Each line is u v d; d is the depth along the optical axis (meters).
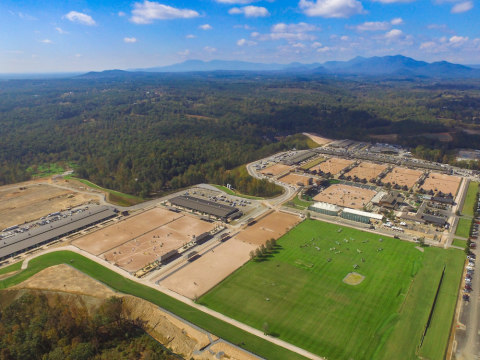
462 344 104.88
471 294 129.62
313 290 134.00
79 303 126.19
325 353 102.06
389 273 145.50
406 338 106.62
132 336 113.00
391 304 124.12
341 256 160.75
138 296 130.00
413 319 114.75
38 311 116.56
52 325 108.00
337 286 136.38
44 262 158.75
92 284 139.12
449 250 163.00
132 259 160.75
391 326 112.19
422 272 143.00
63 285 138.38
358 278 141.88
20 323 111.94
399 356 99.94
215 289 135.88
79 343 102.81
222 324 115.31
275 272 147.38
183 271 149.62
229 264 155.00
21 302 121.44
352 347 104.12
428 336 107.81
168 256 159.75
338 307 123.25
